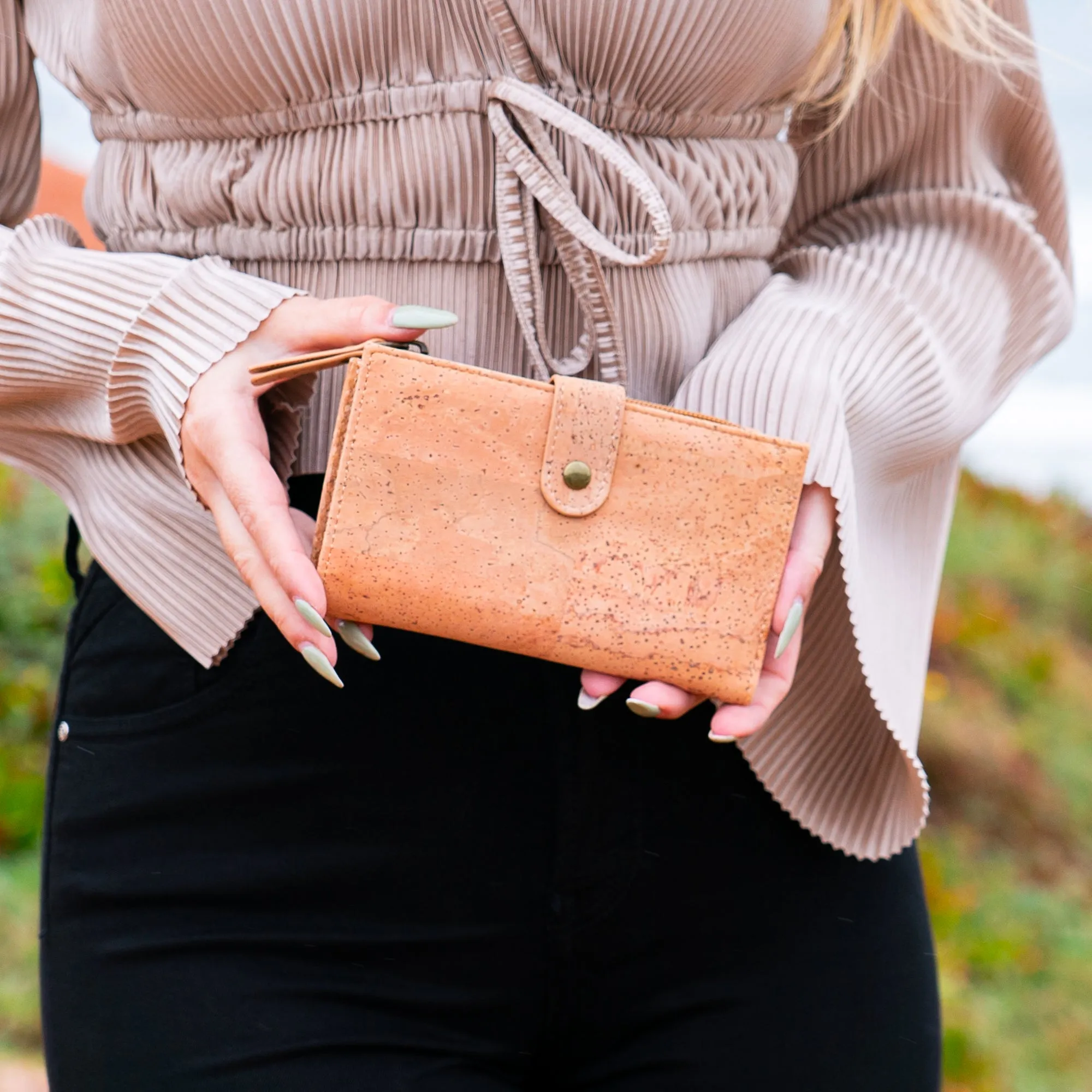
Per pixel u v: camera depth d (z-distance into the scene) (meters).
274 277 1.23
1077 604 5.63
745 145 1.27
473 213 1.16
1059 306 1.44
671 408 1.07
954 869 3.96
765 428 1.16
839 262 1.33
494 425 1.04
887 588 1.35
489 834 1.23
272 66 1.14
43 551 4.04
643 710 1.07
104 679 1.30
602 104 1.16
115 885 1.25
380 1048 1.22
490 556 1.04
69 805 1.30
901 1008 1.30
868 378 1.24
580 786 1.23
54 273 1.19
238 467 1.04
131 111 1.26
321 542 1.04
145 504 1.24
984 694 4.84
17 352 1.20
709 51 1.16
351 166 1.16
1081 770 4.45
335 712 1.22
